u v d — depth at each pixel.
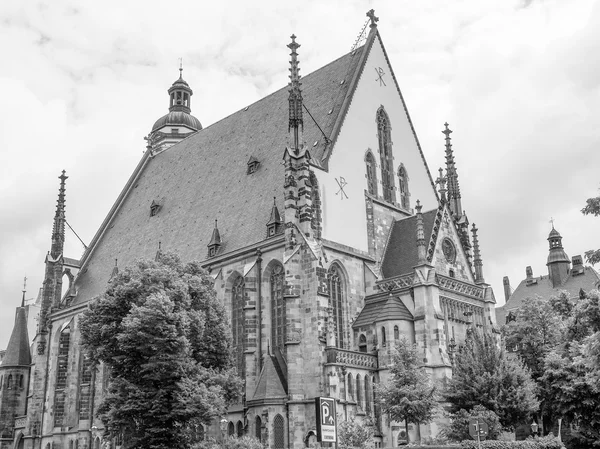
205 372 58.88
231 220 88.25
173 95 140.12
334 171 79.69
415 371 60.34
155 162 123.62
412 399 59.03
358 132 84.88
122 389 56.91
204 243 89.62
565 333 69.50
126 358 57.50
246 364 74.81
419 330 71.75
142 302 59.12
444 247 79.31
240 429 71.81
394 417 59.81
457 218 86.56
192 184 105.44
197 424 58.62
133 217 115.38
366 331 74.25
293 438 66.12
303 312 70.25
